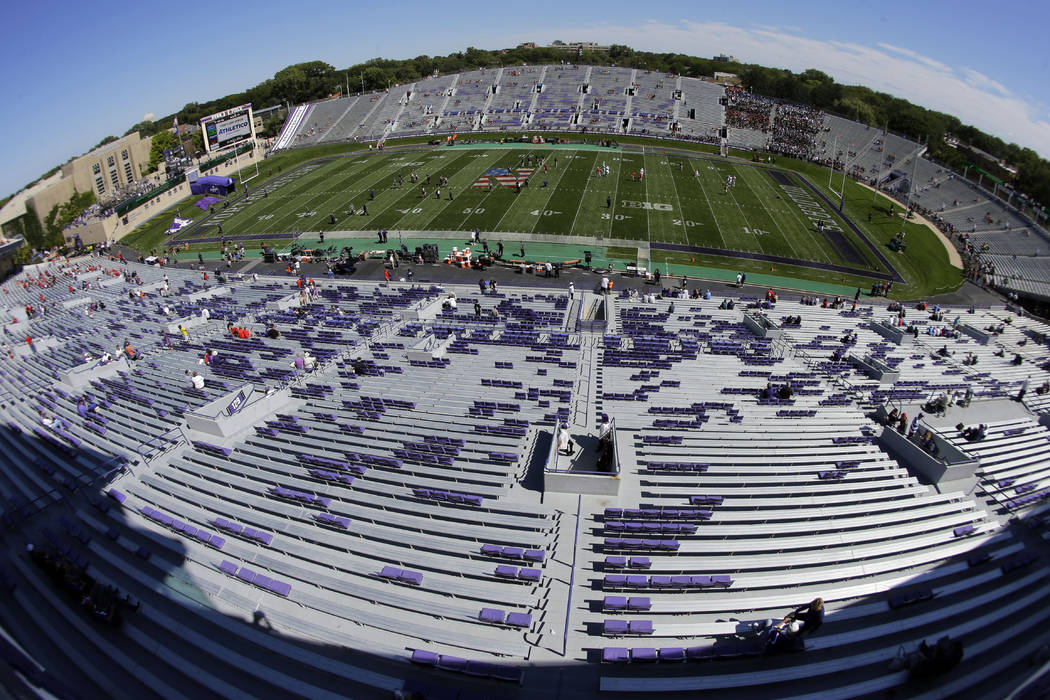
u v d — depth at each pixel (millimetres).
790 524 16047
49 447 22125
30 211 77688
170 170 93000
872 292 49188
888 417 23547
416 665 12586
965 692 11641
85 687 12516
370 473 18391
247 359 30578
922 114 118938
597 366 29547
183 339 34750
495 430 21375
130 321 40094
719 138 99312
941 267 57344
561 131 104750
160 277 53562
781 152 94062
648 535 15727
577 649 12680
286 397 24438
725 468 18828
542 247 56250
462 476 18312
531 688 11945
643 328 36438
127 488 18875
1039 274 56844
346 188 78125
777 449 20531
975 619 13477
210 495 18109
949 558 15523
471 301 42656
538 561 14648
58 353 34375
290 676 12609
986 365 33781
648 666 12336
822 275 52562
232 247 61219
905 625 13250
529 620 12859
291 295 43781
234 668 12906
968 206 74625
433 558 14836
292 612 14031
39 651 13500
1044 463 20859
